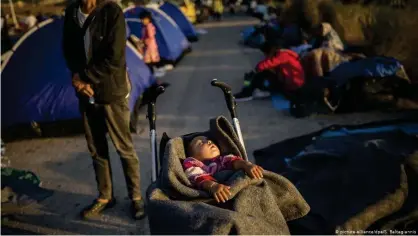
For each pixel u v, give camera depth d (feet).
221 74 31.63
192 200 7.92
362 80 21.20
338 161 14.26
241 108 23.62
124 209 14.73
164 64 34.83
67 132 21.48
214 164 8.82
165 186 8.27
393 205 11.69
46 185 16.78
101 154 13.94
